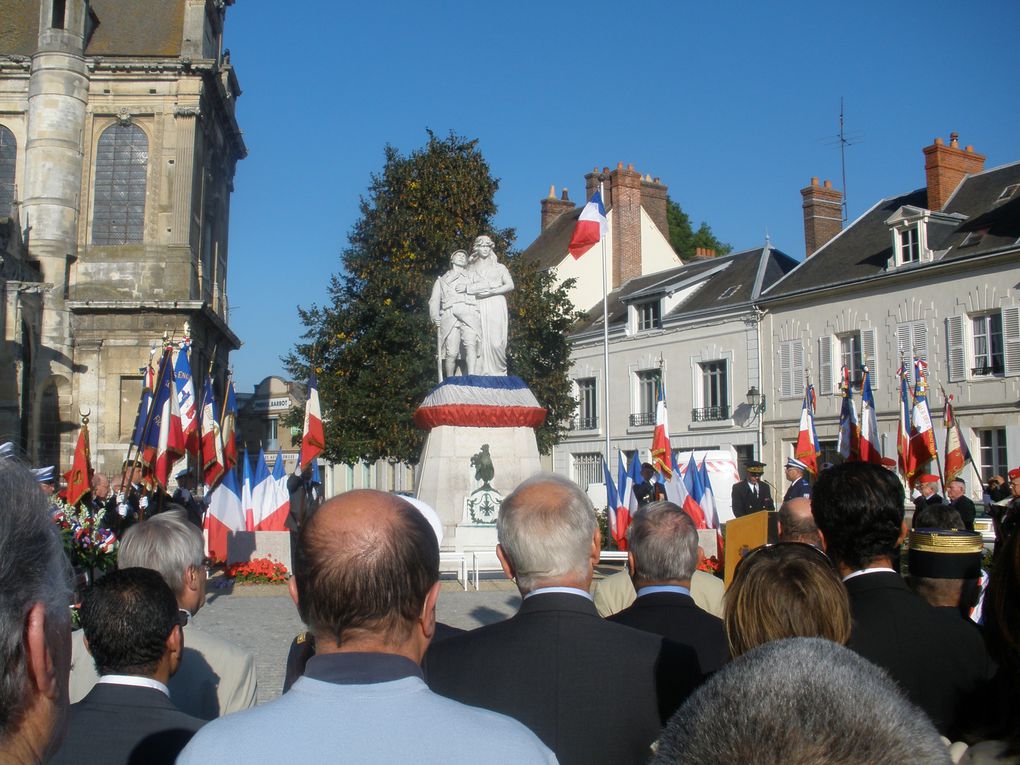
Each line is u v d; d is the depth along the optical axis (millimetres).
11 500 1615
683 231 66688
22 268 37156
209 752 2064
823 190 40281
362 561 2279
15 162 41031
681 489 19375
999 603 2268
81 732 3092
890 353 32312
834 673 1439
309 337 34031
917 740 1371
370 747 2057
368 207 34281
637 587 4094
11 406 33844
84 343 40062
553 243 50719
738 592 3035
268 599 15086
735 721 1388
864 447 18125
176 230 41281
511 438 18406
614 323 43031
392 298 32969
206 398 16953
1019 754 2164
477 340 18984
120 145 41656
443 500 17953
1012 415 28703
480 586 16516
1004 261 29172
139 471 14711
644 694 3191
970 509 14047
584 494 3631
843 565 3822
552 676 3207
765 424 36156
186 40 42219
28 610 1600
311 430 18234
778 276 38438
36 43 42594
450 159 33781
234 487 17391
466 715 2158
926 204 34719
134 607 3264
